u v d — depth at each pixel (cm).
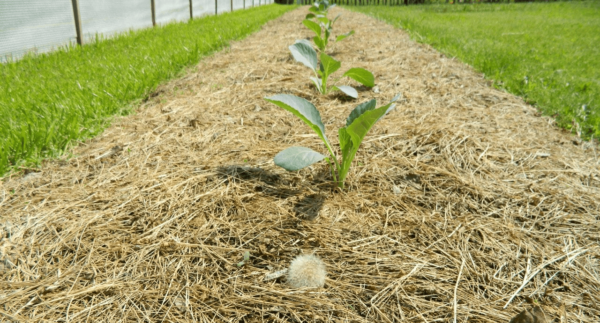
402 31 667
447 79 336
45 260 125
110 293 113
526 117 255
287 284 117
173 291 114
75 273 120
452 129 223
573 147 214
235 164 186
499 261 129
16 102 246
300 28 755
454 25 844
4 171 173
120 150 201
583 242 139
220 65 394
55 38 469
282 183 172
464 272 124
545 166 190
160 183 169
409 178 178
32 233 136
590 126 239
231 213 151
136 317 105
